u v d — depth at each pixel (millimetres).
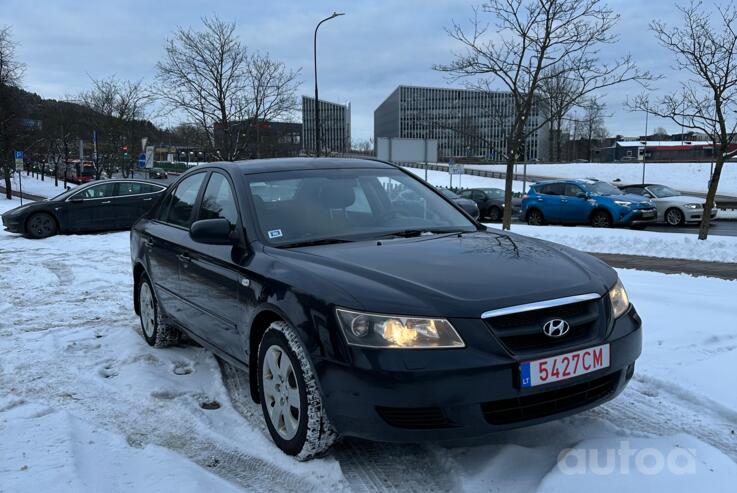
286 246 3689
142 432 3641
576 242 12789
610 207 18734
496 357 2756
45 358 5066
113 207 15461
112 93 34281
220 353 4105
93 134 34906
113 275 9109
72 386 4426
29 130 35688
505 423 2811
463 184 49469
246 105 22203
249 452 3338
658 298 6430
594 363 2961
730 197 35875
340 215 4066
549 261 3406
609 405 3844
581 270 3324
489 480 2898
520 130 13375
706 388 3971
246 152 23031
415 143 36625
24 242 13930
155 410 3959
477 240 3830
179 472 3031
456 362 2723
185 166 67438
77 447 3293
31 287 8227
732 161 63688
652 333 5207
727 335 5074
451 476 2990
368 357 2787
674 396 3969
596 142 95812
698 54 11695
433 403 2719
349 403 2857
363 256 3381
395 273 3104
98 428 3629
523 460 3055
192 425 3709
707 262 9766
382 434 2811
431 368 2721
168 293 4848
